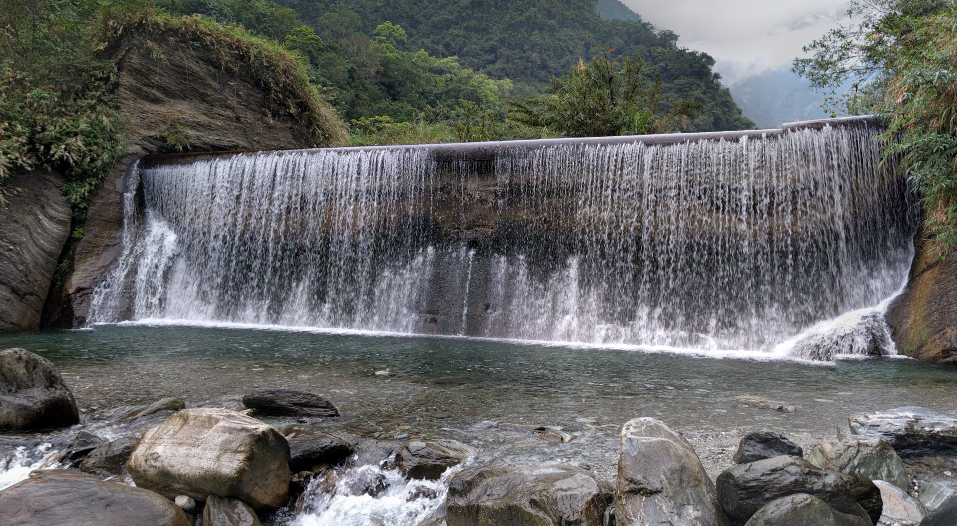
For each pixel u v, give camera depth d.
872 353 9.88
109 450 4.41
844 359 9.51
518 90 88.69
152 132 15.92
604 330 11.98
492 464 3.97
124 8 16.36
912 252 10.96
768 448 4.17
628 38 124.38
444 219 13.31
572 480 3.55
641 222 12.05
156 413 5.46
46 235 13.02
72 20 16.48
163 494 3.91
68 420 5.25
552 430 5.11
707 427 5.25
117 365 7.93
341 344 10.50
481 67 104.12
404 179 13.55
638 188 12.08
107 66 15.93
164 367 7.84
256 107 18.30
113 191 14.50
